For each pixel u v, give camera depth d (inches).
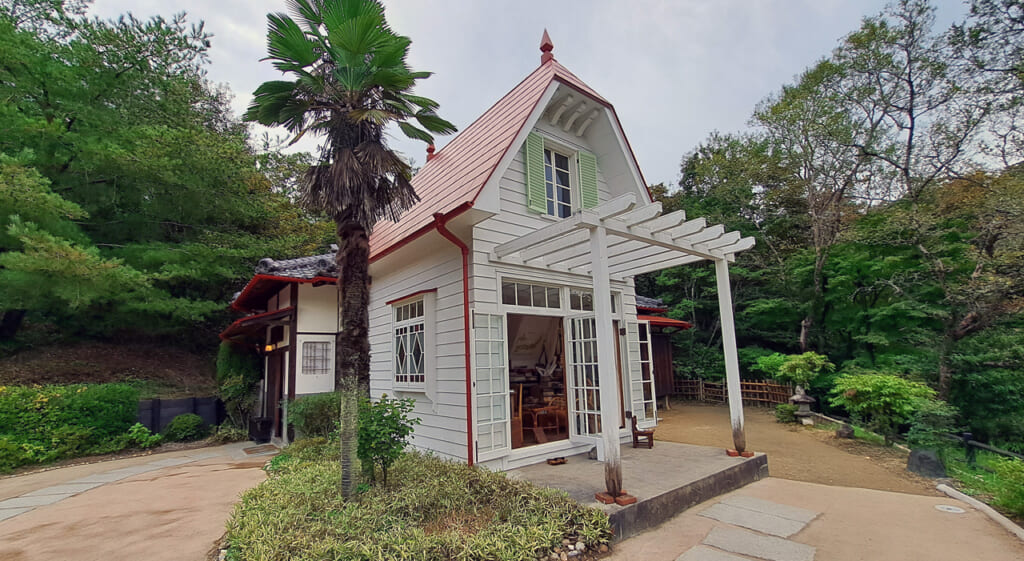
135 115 468.1
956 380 395.9
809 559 139.0
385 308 326.6
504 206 251.8
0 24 367.9
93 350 496.7
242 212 526.3
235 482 250.1
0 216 340.8
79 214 356.5
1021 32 395.5
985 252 393.7
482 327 230.5
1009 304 368.8
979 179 446.6
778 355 519.2
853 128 531.5
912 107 492.1
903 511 182.1
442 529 147.8
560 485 191.2
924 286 447.8
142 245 450.3
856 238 475.8
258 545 128.3
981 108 436.8
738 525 168.6
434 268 265.1
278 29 175.6
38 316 459.8
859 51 505.0
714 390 586.9
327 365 380.8
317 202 187.0
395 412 185.3
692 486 191.9
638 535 161.2
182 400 418.0
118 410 372.2
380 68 185.3
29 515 199.9
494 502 164.2
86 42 430.9
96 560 146.3
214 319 597.3
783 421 419.5
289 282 375.9
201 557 147.4
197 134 466.9
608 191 309.0
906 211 459.8
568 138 293.0
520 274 251.4
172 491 233.1
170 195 475.5
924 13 462.6
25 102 398.9
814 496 204.1
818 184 581.9
